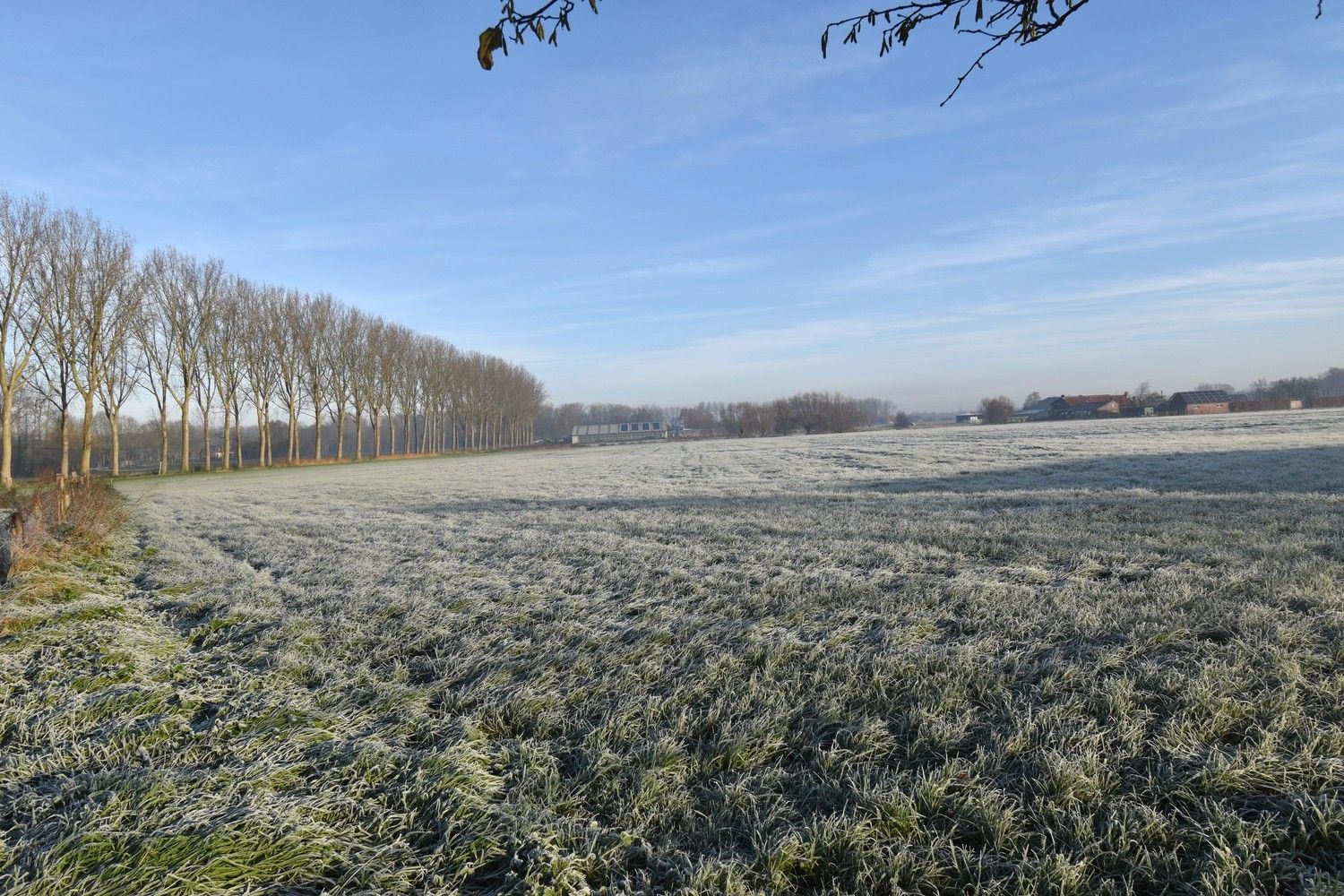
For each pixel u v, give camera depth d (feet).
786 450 139.03
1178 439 99.45
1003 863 9.89
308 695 16.90
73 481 55.72
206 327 160.15
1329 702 13.43
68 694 17.56
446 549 37.50
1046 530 33.58
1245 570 23.08
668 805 11.64
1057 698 14.38
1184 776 11.42
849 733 13.57
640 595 25.16
